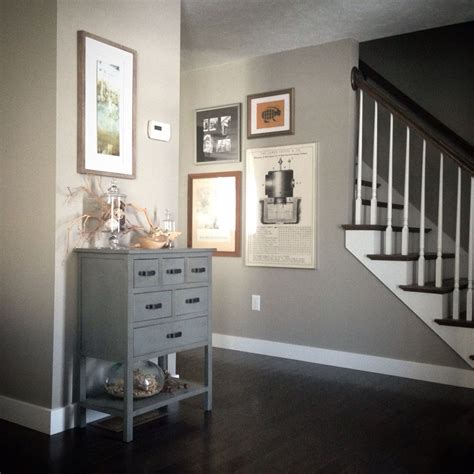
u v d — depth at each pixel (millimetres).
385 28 3912
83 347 2709
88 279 2686
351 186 4070
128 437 2531
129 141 3031
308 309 4238
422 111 4246
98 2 2865
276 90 4391
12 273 2854
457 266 3541
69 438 2592
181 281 2781
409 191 4348
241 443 2535
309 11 3623
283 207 4348
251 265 4520
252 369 3965
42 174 2719
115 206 2822
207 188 4785
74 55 2744
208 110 4777
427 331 3697
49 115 2688
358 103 4297
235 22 3791
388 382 3635
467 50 4086
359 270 3986
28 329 2771
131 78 3043
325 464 2303
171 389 2855
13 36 2848
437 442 2562
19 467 2262
